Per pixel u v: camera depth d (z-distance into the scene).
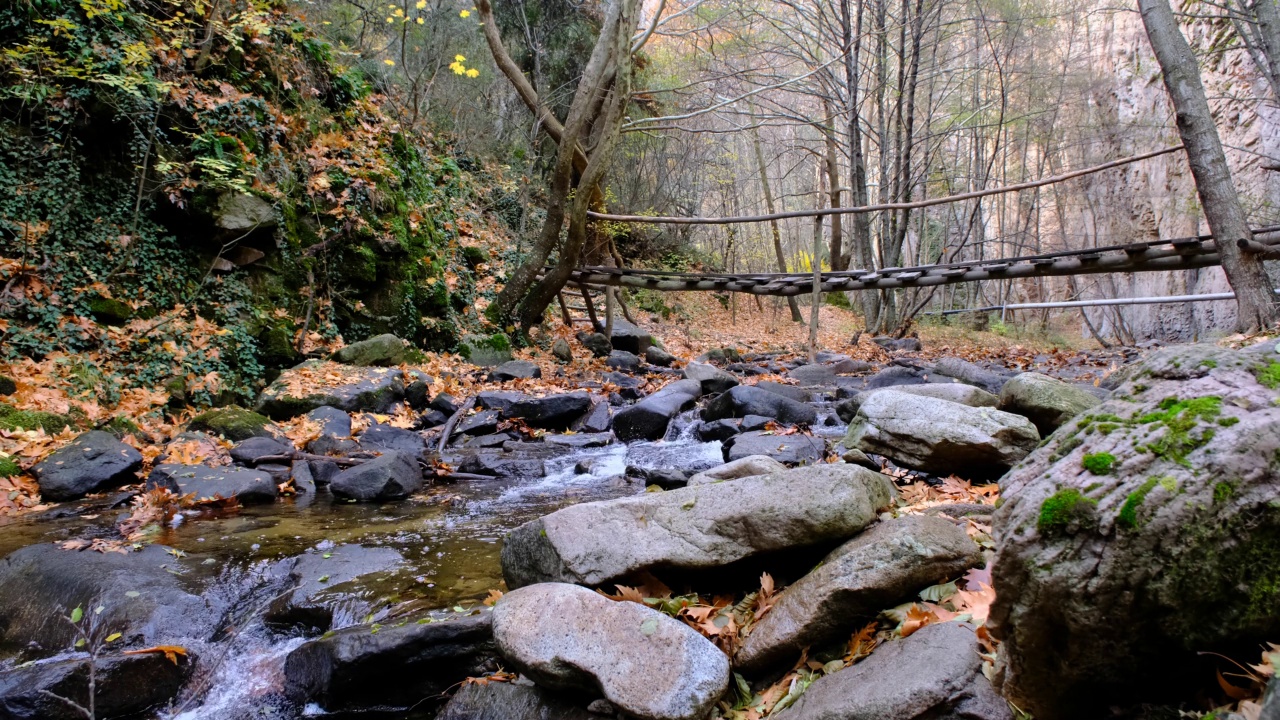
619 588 2.96
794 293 13.39
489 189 16.95
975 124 21.22
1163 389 1.80
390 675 3.03
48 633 3.40
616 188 20.61
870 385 10.06
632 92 13.41
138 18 8.38
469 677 3.02
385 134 12.09
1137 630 1.60
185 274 8.55
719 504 3.05
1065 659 1.70
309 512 5.36
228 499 5.46
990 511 3.31
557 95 18.33
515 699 2.71
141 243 8.19
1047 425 4.42
